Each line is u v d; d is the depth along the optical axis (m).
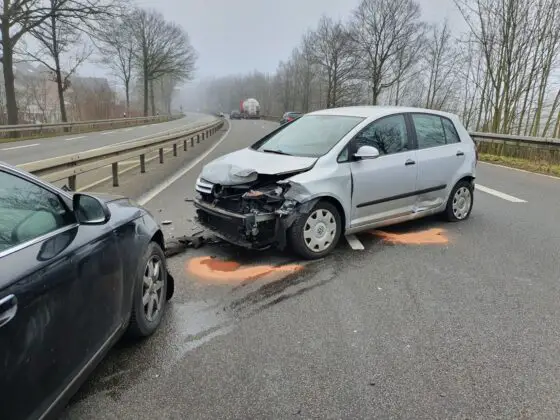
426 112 6.24
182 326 3.51
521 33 18.44
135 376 2.88
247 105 80.44
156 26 64.31
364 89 56.03
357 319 3.64
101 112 45.81
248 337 3.36
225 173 4.83
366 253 5.21
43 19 25.31
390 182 5.50
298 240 4.77
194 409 2.58
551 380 2.85
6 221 2.15
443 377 2.88
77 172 7.57
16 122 25.78
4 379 1.73
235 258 4.98
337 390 2.75
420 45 49.44
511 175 12.01
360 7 50.22
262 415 2.54
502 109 19.44
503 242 5.70
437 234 6.01
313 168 4.88
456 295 4.11
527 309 3.83
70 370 2.24
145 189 9.05
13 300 1.80
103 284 2.62
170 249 5.04
